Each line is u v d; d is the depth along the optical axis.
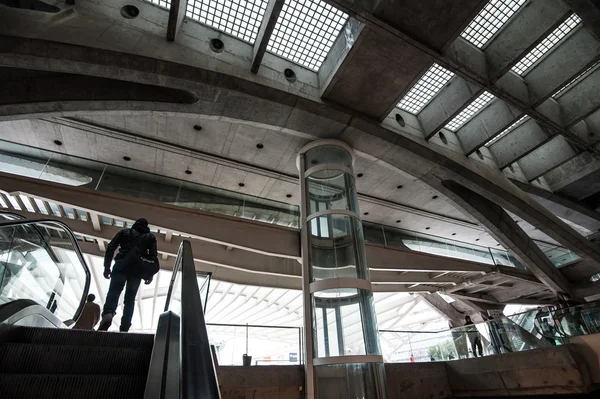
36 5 7.07
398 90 9.86
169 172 13.58
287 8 8.49
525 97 10.36
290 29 9.03
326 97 9.97
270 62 9.60
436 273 18.69
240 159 13.08
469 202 14.42
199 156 12.70
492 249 20.83
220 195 13.07
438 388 10.53
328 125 10.55
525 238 16.78
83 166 11.48
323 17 8.76
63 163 11.23
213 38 8.93
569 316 9.66
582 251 16.59
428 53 8.61
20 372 2.69
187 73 8.20
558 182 15.98
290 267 14.73
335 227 9.57
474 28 9.19
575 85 11.55
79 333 3.31
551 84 10.00
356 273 8.84
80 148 12.20
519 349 9.72
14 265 4.07
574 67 9.55
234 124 11.33
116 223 12.20
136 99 8.55
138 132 11.61
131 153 12.50
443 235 20.98
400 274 17.38
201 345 1.71
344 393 7.35
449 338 11.57
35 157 10.91
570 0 7.55
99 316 7.46
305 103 9.70
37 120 10.84
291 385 7.94
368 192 15.91
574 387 8.26
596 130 12.44
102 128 11.34
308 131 10.73
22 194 9.81
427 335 11.98
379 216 17.94
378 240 16.47
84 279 5.86
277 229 12.73
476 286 21.27
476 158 13.42
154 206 11.23
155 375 2.20
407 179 14.99
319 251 9.38
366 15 7.64
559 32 9.69
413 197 16.47
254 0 8.19
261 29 8.45
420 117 12.24
